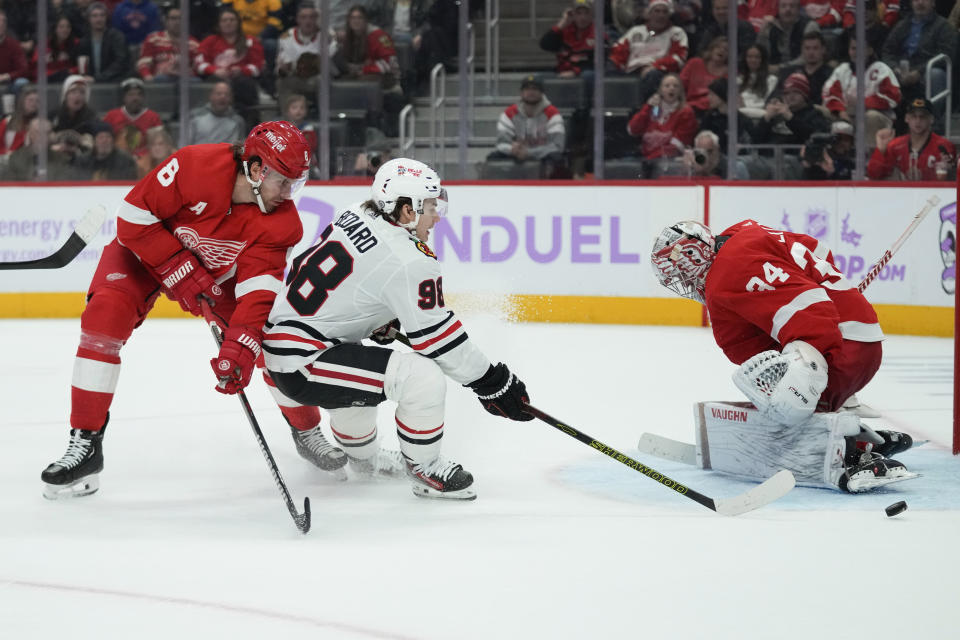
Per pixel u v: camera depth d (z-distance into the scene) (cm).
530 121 2411
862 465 886
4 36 2505
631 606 623
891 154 2227
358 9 2459
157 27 2497
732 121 2317
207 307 898
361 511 852
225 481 962
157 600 636
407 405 854
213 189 855
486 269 2338
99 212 898
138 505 876
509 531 787
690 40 2325
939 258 2069
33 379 1584
